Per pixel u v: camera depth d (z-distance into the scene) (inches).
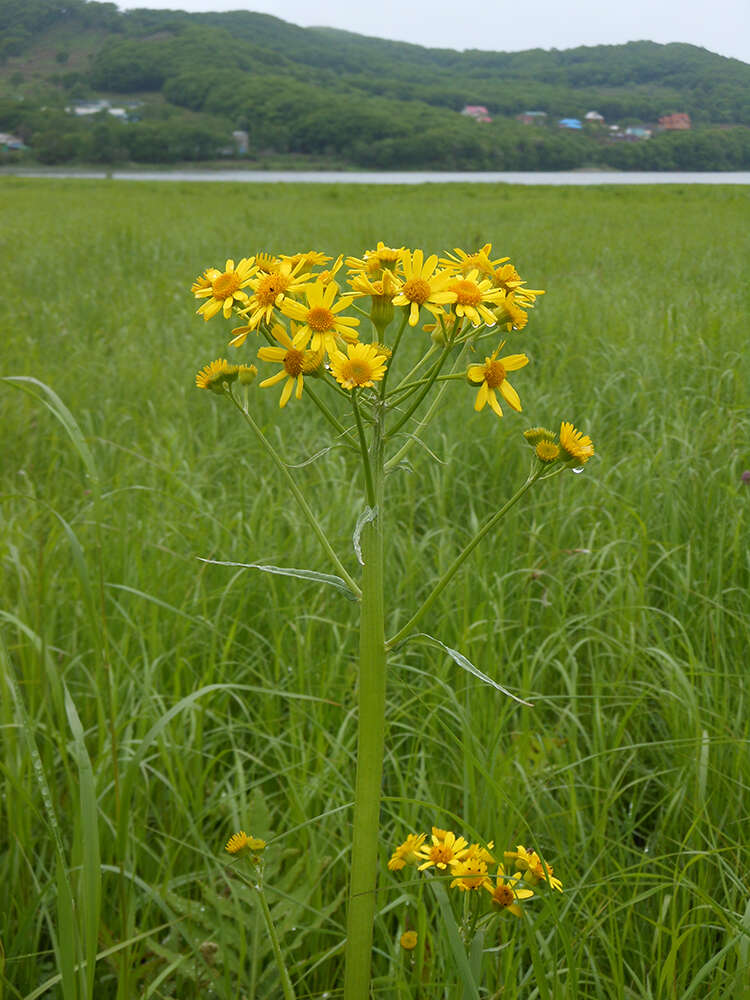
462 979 56.6
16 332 282.8
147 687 96.0
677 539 140.1
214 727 106.7
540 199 1157.7
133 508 150.4
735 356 228.5
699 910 76.0
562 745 100.7
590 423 194.4
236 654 118.4
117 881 80.2
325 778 89.3
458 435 189.9
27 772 88.9
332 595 128.4
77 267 450.9
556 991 60.3
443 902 57.0
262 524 146.3
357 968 55.3
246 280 52.6
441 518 149.9
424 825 87.3
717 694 101.8
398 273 54.9
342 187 1395.2
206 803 92.8
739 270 415.5
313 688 108.0
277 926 74.2
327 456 179.9
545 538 144.4
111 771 87.6
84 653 112.7
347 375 46.6
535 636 121.2
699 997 71.9
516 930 70.2
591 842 86.4
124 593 120.7
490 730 98.0
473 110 7086.6
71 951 55.2
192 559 128.0
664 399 205.8
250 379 55.4
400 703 108.8
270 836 80.3
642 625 117.3
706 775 88.8
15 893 78.8
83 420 199.2
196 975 69.7
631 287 371.6
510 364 50.6
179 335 297.6
